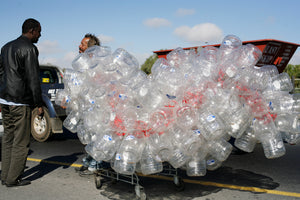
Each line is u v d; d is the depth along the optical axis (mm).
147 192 3873
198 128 3080
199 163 3275
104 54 3822
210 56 3508
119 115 3168
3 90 4035
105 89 3504
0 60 4086
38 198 3805
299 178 4359
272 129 3203
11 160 4152
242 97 3242
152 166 3176
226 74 3287
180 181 3863
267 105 3254
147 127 3105
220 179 4340
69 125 4141
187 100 3141
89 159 4422
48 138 7453
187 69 3480
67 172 4902
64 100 4457
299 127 3355
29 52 3965
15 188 4176
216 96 3129
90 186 4180
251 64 3418
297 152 5805
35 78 4016
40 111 4191
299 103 3369
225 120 3203
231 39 3633
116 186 4129
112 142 3254
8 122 4215
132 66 3699
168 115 3078
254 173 4617
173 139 3109
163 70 3270
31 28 4129
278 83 3412
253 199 3617
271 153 3197
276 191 3865
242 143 3379
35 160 5770
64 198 3787
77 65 4078
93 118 3477
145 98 3160
